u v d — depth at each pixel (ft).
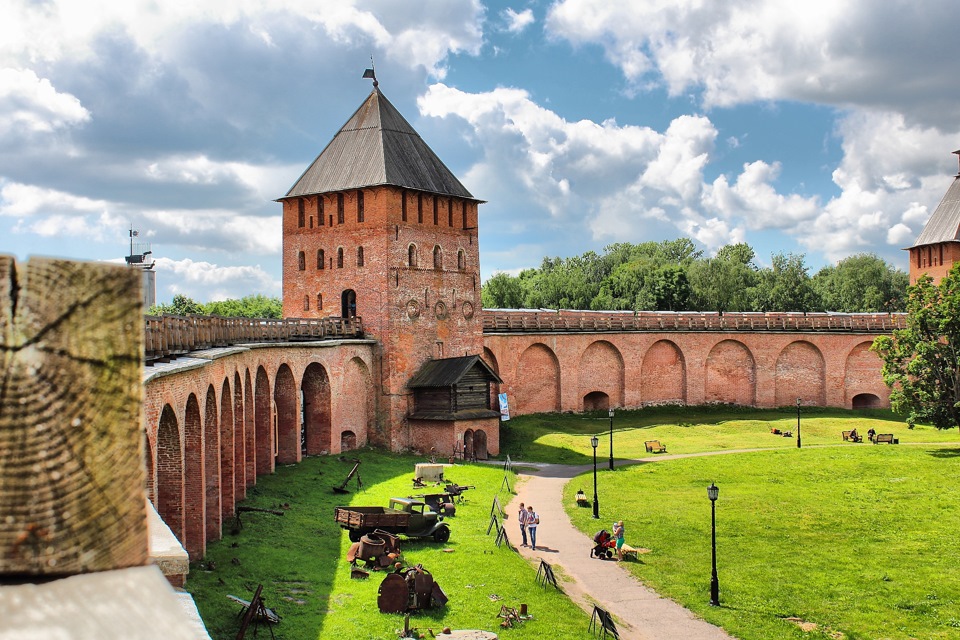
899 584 90.53
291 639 61.36
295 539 89.45
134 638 8.20
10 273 8.00
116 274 8.34
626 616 79.46
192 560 77.71
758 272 363.15
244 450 104.22
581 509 122.31
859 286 351.25
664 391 224.53
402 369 165.99
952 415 167.84
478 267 184.03
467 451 162.30
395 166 169.17
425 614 72.23
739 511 122.62
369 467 141.08
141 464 8.53
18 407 8.13
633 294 328.29
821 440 189.57
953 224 241.96
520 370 199.62
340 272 170.91
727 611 81.61
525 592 81.46
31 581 8.30
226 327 102.01
